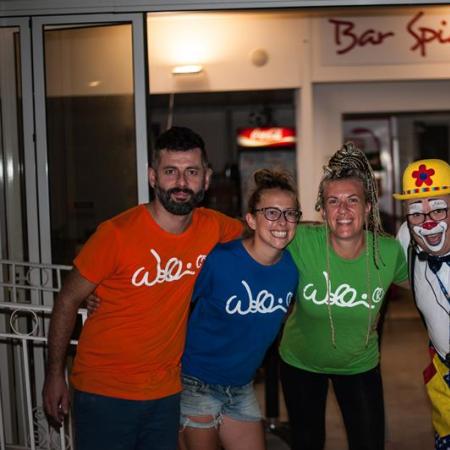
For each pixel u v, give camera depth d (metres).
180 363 2.75
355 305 2.85
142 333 2.50
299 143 7.04
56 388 2.53
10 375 4.07
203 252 2.63
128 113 4.09
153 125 9.14
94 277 2.44
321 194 2.83
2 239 4.06
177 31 6.68
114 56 4.04
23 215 4.05
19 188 4.06
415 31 6.66
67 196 4.29
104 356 2.52
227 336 2.76
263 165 8.06
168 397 2.61
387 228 8.66
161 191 2.44
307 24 6.70
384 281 2.86
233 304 2.71
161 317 2.52
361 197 2.73
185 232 2.53
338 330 2.91
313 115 7.22
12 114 4.03
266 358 4.36
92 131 4.21
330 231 2.81
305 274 2.84
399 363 6.07
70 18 3.86
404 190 2.81
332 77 6.76
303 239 2.84
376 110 7.21
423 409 4.87
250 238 2.76
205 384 2.79
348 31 6.68
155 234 2.47
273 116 8.51
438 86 7.16
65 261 4.29
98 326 2.54
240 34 6.68
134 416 2.54
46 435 3.79
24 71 3.90
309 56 6.73
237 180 8.66
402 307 8.55
